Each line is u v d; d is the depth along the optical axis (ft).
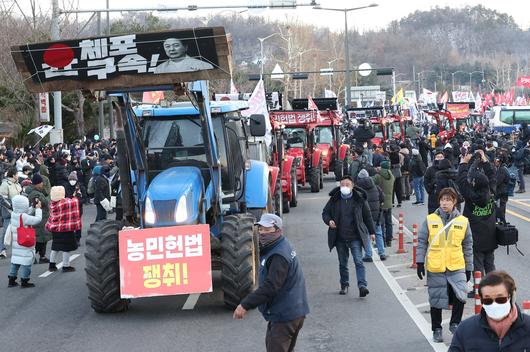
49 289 51.47
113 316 43.52
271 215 27.73
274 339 27.78
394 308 42.80
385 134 156.35
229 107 47.42
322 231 72.74
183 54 40.88
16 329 41.42
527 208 87.71
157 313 43.80
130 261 41.65
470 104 240.73
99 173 73.92
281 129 88.22
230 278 42.37
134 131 44.96
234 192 47.57
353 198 45.55
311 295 46.73
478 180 41.98
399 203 89.92
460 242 35.09
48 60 41.42
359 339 36.94
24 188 65.26
